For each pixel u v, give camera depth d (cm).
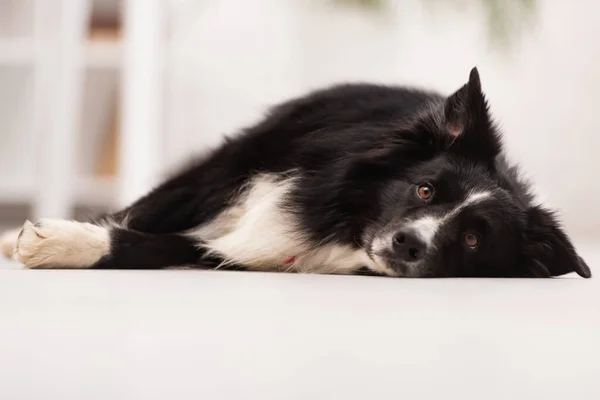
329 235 130
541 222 128
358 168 129
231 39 314
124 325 80
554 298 102
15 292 96
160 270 124
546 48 308
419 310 91
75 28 280
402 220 123
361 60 311
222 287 105
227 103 315
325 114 136
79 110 293
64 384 57
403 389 59
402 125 129
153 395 55
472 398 57
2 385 57
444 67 307
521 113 313
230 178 135
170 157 305
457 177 124
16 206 306
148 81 271
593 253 201
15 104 286
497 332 81
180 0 310
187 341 75
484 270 126
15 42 278
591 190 315
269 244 131
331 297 98
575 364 69
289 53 314
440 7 284
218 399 55
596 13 306
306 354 71
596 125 312
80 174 305
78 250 122
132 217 135
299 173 133
